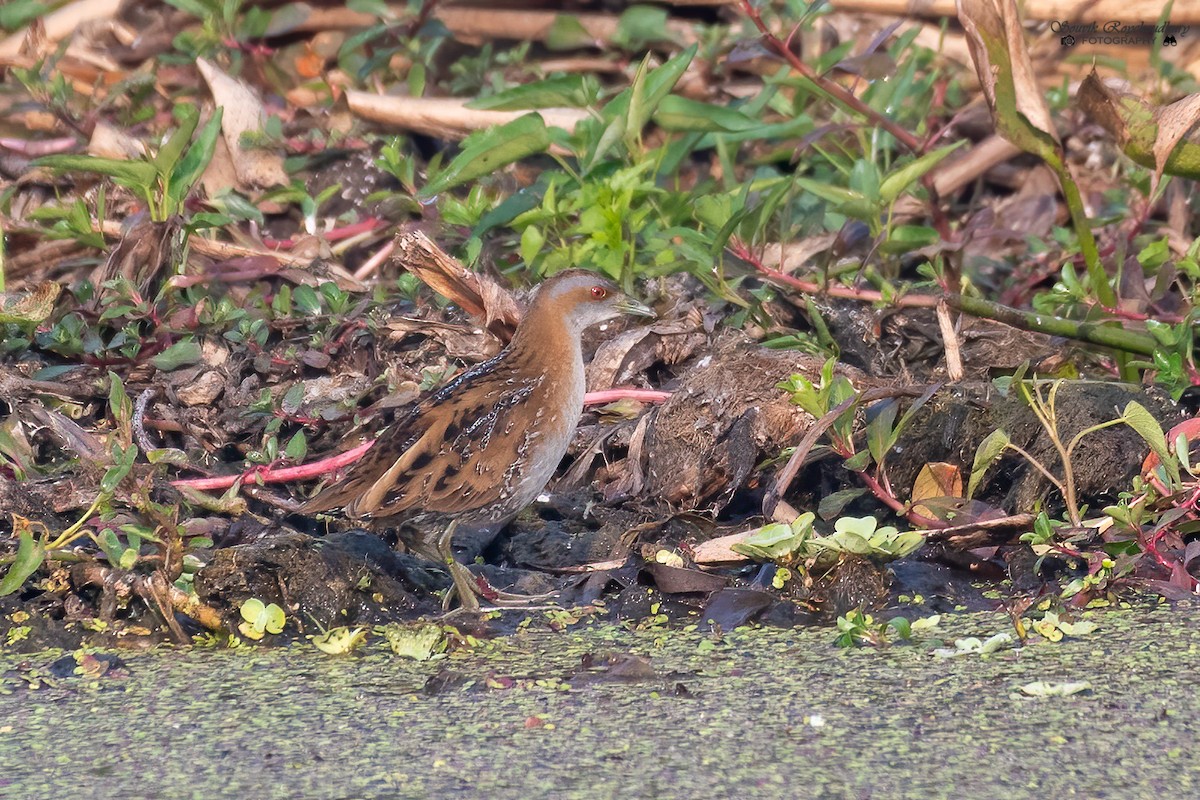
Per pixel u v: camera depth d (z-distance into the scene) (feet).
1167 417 33.63
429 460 29.04
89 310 37.91
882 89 44.06
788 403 33.32
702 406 33.76
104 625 28.91
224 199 41.22
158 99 49.06
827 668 26.48
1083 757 22.80
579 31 50.24
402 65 51.03
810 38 48.65
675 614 29.37
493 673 26.48
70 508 32.55
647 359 37.14
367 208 44.80
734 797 21.71
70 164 38.04
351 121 47.65
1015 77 35.01
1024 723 24.03
